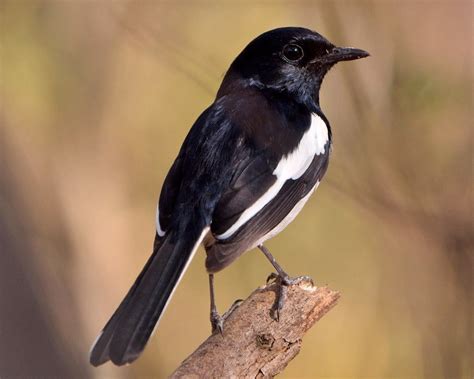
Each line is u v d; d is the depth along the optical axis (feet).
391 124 45.75
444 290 43.96
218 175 28.50
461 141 45.29
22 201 45.73
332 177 45.50
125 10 50.47
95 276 50.98
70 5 49.98
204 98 52.03
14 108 48.67
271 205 28.68
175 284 26.68
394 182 44.98
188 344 50.49
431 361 43.70
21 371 40.50
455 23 46.01
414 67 45.98
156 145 52.54
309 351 47.70
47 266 47.29
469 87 45.73
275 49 32.12
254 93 31.48
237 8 50.57
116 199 52.26
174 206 28.43
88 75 51.16
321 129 31.60
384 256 47.03
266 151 29.12
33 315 41.78
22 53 48.85
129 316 25.76
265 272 49.62
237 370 25.18
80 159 51.70
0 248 41.91
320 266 49.11
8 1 48.67
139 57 51.57
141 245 52.65
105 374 47.44
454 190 44.65
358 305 48.01
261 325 25.76
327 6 46.68
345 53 32.55
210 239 29.04
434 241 44.14
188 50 48.57
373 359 46.75
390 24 46.52
